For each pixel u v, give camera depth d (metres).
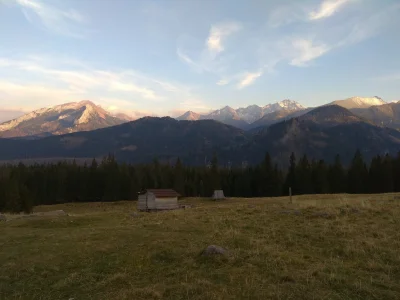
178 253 14.17
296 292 9.96
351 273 11.75
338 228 18.45
